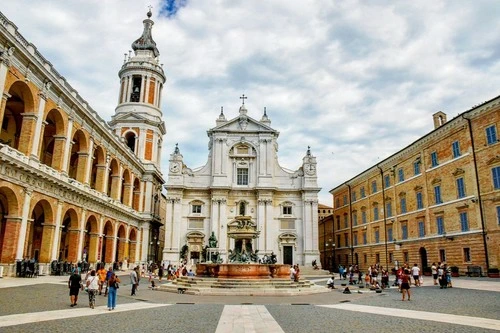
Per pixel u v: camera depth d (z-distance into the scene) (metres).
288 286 26.28
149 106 64.12
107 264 45.19
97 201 40.00
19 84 27.36
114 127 61.72
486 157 33.44
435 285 30.08
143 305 18.31
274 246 58.44
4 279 25.09
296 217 59.72
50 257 31.25
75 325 12.24
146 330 11.63
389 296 23.09
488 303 17.77
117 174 48.47
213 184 59.34
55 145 33.28
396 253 48.41
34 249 42.00
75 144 41.94
